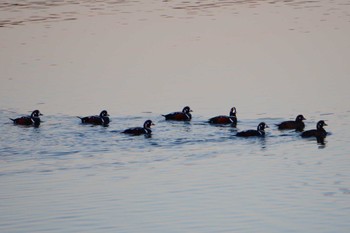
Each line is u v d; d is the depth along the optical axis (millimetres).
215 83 54156
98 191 33156
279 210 30359
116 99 50156
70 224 29094
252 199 31766
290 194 32281
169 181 34469
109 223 29109
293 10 79000
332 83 53312
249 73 56781
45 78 55719
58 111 47344
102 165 36969
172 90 52281
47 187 33781
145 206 31125
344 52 61812
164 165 36938
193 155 38562
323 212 29953
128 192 32906
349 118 45094
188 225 28781
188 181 34375
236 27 71375
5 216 30156
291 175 35031
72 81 54969
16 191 33344
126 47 64812
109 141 40969
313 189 32875
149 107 48250
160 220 29438
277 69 57656
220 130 43281
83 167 36719
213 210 30500
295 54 61812
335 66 58031
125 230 28312
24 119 44438
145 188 33500
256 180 34344
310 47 63719
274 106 48125
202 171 35906
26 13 78562
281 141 40969
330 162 36969
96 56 62188
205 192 32844
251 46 64500
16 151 39312
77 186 33938
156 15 77438
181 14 77688
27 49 64562
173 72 57219
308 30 69562
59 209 30828
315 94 50594
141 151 39281
